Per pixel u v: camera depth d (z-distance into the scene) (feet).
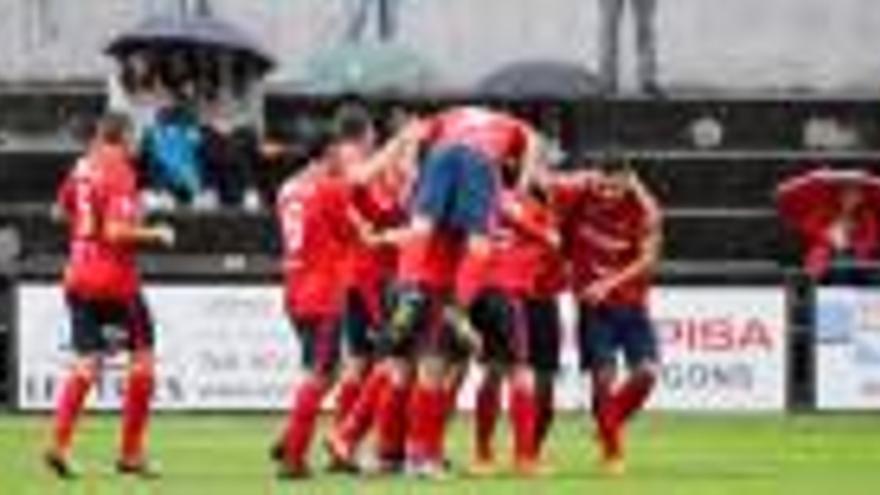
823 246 239.71
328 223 145.18
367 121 147.95
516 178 146.61
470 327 149.28
